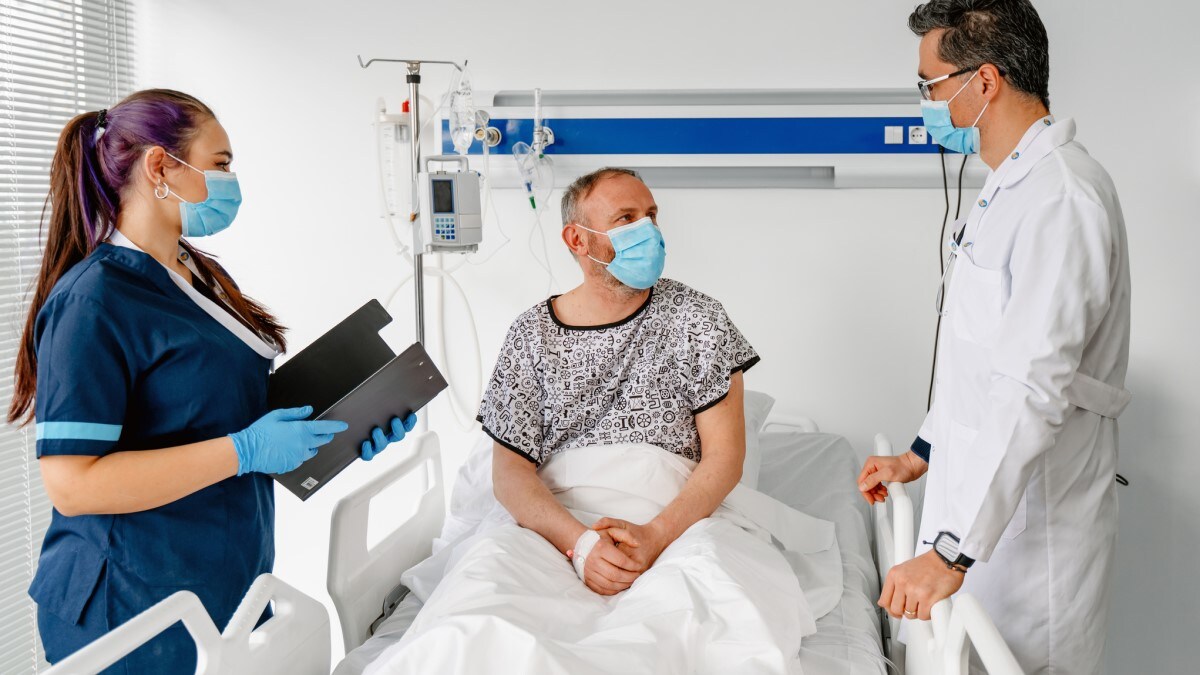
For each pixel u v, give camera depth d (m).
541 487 1.64
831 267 2.46
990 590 1.39
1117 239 1.29
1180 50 2.22
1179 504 2.32
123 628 1.02
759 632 1.25
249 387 1.54
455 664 1.08
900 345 2.46
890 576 1.28
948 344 1.47
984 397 1.38
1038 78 1.38
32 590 1.42
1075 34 2.25
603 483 1.64
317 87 2.60
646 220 1.65
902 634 1.52
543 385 1.72
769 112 2.40
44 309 1.36
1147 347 2.31
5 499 2.25
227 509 1.50
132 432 1.42
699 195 2.48
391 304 2.66
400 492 2.72
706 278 2.51
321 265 2.67
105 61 2.54
